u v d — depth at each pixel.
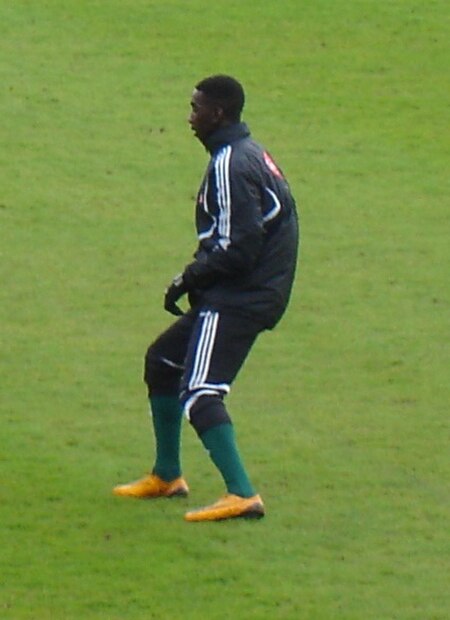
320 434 35.94
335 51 68.31
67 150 57.94
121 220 51.94
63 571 28.61
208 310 30.36
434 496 32.44
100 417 36.75
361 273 48.03
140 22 70.56
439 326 43.81
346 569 28.94
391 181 56.31
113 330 43.03
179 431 31.86
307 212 53.22
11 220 51.59
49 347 41.53
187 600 27.56
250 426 36.31
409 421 36.81
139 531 30.38
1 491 32.28
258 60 67.19
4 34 68.81
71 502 31.75
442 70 66.69
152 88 63.94
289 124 61.22
